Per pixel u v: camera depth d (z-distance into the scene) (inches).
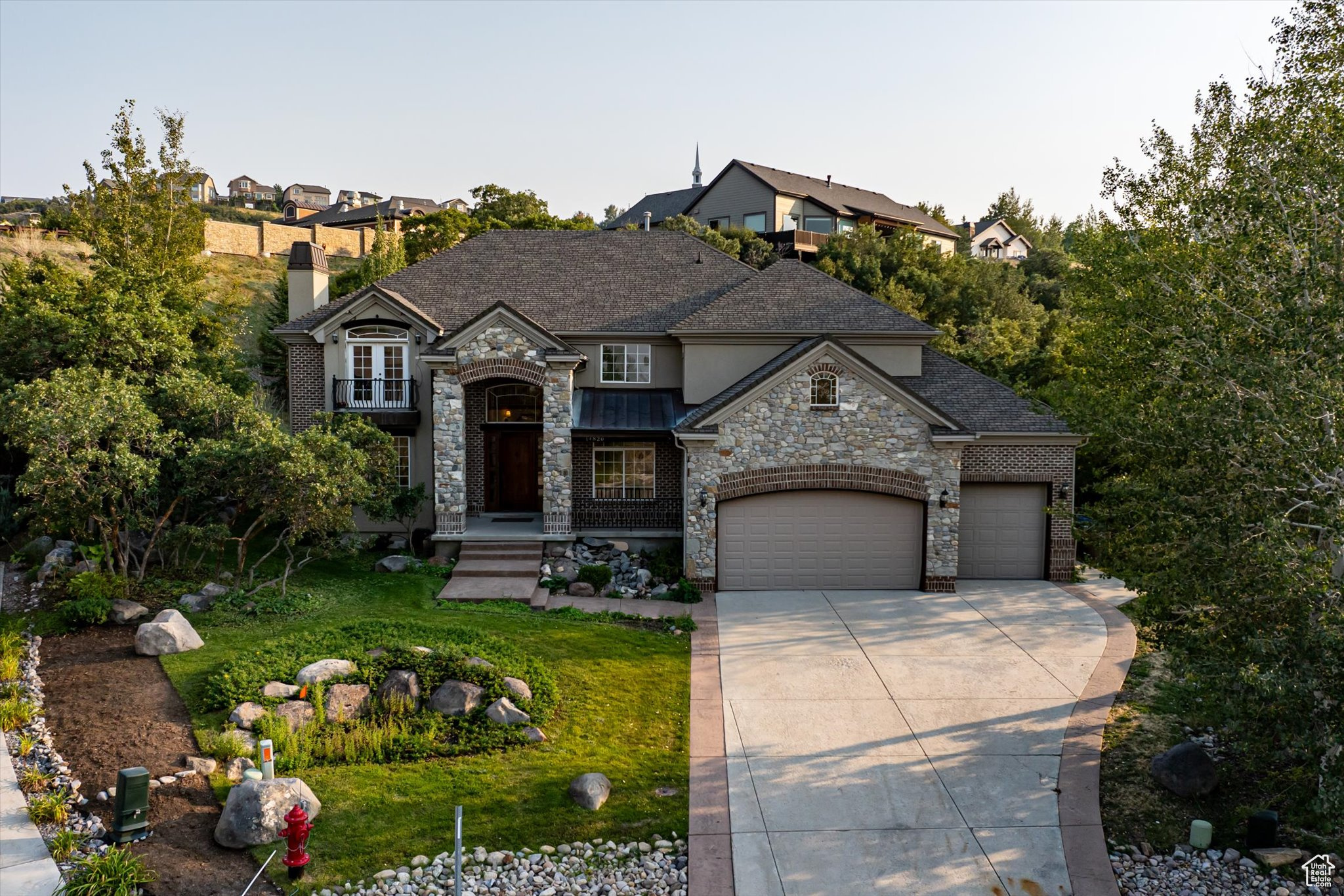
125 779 424.2
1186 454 501.7
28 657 629.0
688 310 1115.3
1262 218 609.3
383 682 596.1
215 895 396.5
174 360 939.3
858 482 893.8
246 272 2244.1
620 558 956.6
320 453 775.7
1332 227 553.3
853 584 917.8
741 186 2337.6
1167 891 429.4
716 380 1043.3
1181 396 569.3
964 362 1457.9
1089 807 501.4
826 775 532.4
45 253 1881.2
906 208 2783.0
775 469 892.0
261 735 531.2
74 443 700.0
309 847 437.7
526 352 946.1
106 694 572.1
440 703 582.2
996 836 471.8
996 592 913.5
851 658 720.3
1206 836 460.1
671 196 2780.5
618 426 1002.7
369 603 804.0
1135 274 869.2
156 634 640.4
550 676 650.8
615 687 650.8
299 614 749.9
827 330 1024.9
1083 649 743.1
